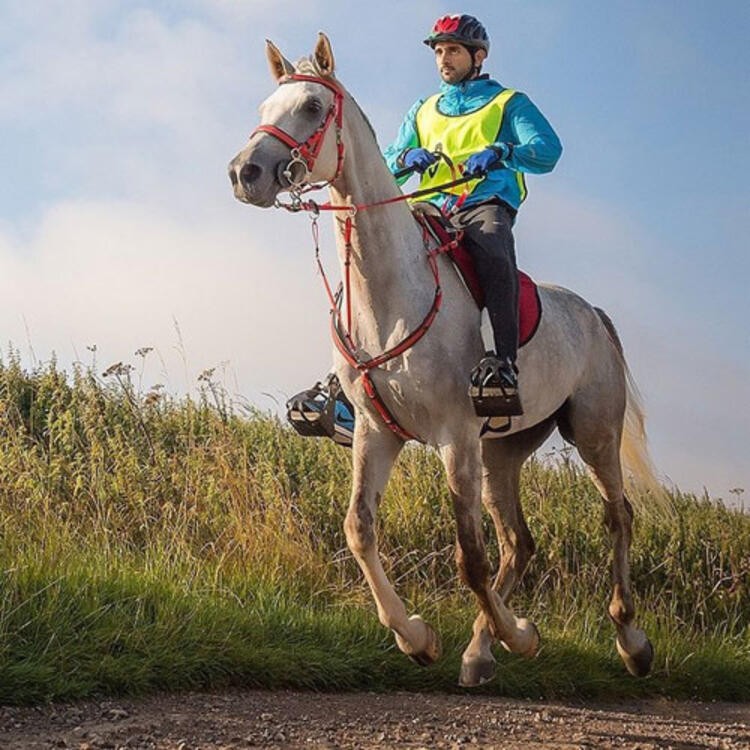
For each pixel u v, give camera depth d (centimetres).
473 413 506
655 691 700
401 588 775
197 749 449
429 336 496
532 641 555
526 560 641
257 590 677
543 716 580
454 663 630
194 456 868
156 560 688
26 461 807
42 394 959
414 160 559
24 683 489
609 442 645
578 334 618
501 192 563
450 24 587
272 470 880
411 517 859
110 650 537
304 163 464
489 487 641
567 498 936
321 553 780
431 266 508
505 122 581
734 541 914
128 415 948
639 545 892
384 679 607
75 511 777
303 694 570
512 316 517
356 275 496
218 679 553
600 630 768
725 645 786
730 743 563
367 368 499
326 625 631
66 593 566
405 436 518
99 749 439
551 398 589
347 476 922
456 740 506
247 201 450
